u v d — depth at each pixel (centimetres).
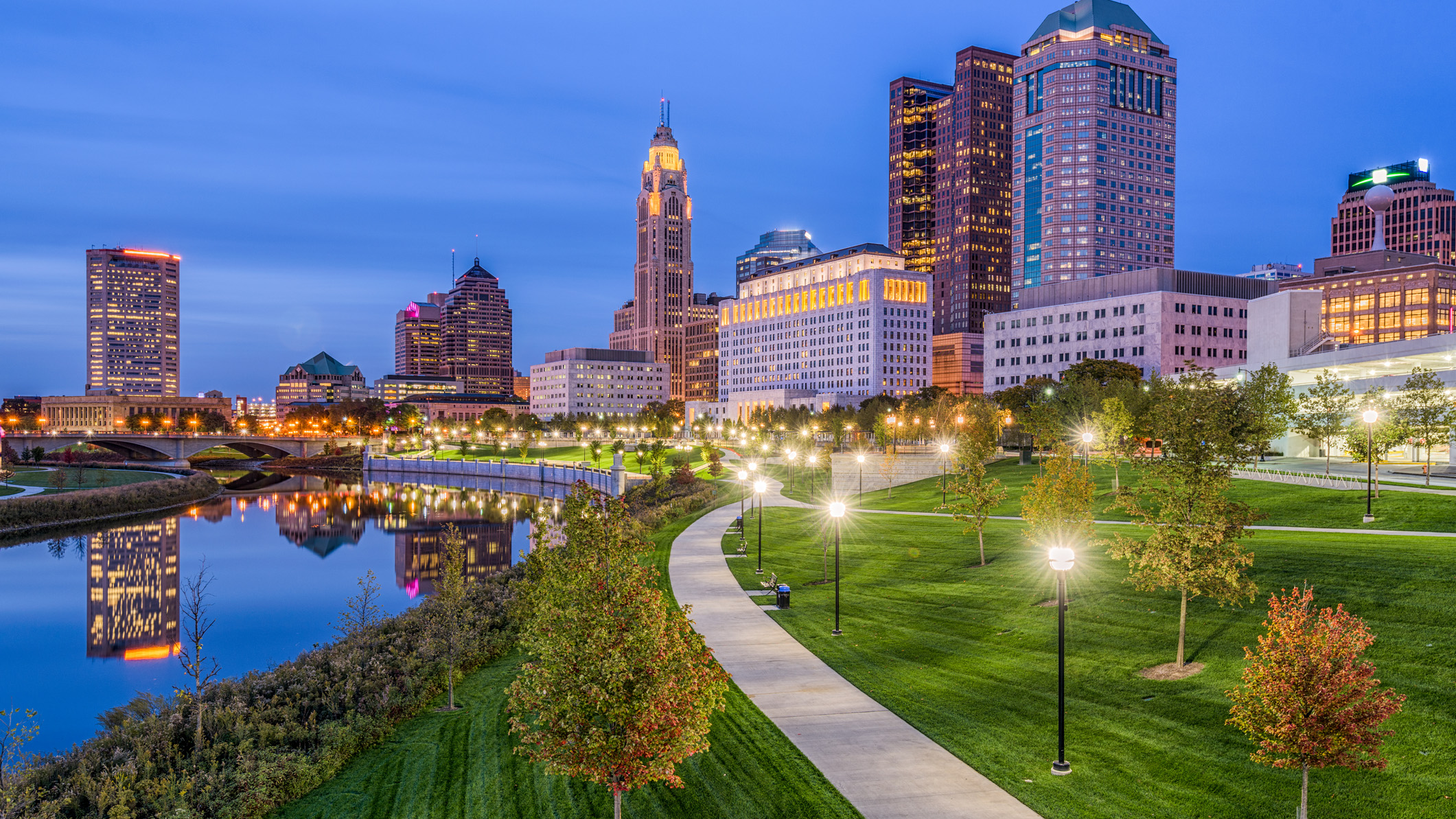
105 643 5456
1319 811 2061
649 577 2106
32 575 7831
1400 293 18388
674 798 2352
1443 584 3200
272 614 6166
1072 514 4491
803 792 2291
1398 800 2058
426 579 7475
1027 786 2283
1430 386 6756
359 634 4366
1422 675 2581
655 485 11188
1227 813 2094
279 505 13538
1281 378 7675
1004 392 15412
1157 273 17200
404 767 2770
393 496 14662
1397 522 4688
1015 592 4162
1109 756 2425
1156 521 3111
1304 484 6150
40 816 2470
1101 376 12269
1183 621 2969
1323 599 3281
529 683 2072
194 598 6512
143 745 2894
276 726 3056
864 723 2755
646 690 1920
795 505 8825
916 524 6656
